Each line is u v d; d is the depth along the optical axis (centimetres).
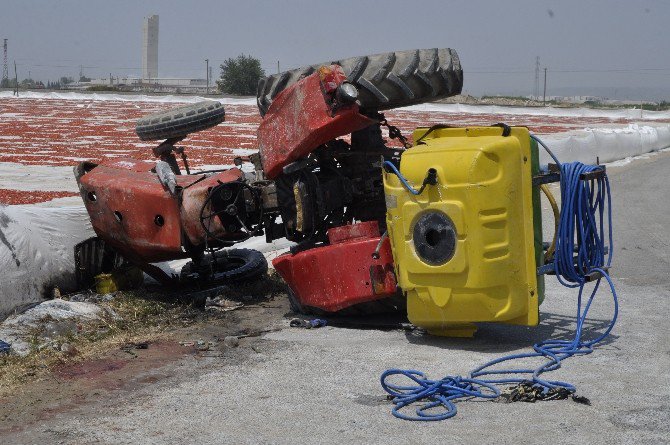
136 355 716
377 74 820
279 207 897
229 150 3127
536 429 524
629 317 835
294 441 514
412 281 719
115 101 7212
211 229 877
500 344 733
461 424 538
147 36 15112
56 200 1683
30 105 6325
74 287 971
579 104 8625
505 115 6281
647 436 507
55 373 666
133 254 940
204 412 570
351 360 692
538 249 729
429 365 673
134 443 514
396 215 720
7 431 541
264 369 671
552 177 727
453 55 864
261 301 941
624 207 1748
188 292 982
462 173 672
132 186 907
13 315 831
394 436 519
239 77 8319
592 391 596
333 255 803
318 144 837
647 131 3350
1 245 870
